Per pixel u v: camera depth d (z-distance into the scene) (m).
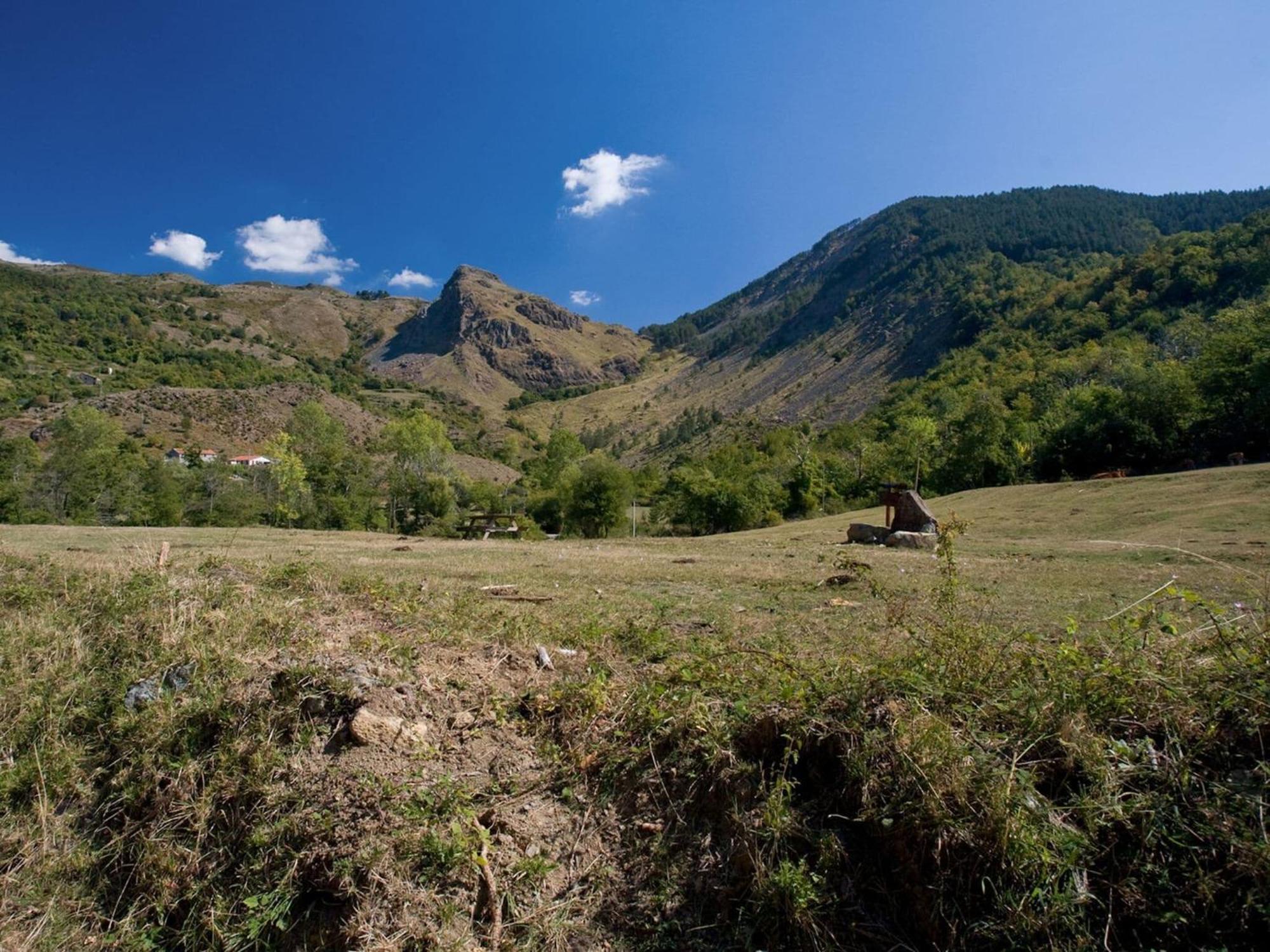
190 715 4.19
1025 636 4.09
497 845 3.18
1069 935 2.41
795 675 3.82
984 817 2.63
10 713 4.54
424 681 4.24
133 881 3.61
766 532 29.42
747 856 2.94
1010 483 49.25
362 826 3.30
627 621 6.39
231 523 50.09
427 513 56.41
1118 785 2.71
